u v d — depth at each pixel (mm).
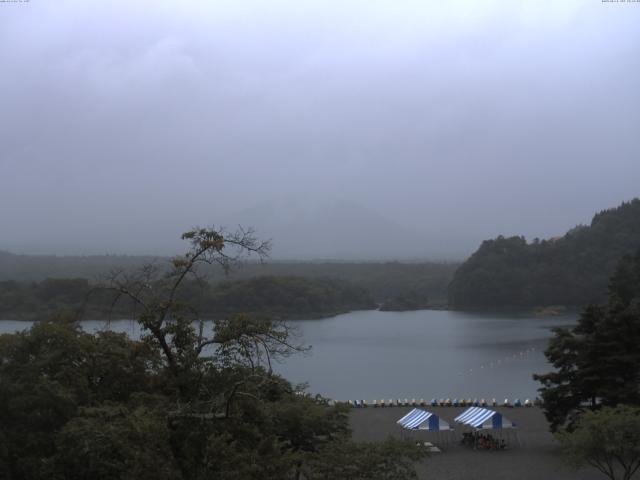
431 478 42875
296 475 25344
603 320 48719
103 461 22062
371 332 158000
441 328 166625
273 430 28406
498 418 49438
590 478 42188
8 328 106562
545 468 44812
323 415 33969
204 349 27906
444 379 96250
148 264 25344
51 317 36375
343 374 101125
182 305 21625
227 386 21062
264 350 22125
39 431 29203
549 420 50188
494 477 42906
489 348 128750
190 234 21234
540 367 105562
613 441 35375
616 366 47719
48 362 31266
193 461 20125
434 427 49938
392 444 25625
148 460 19312
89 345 32812
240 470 19703
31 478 27797
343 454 24906
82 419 24078
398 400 73125
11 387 29906
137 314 22312
